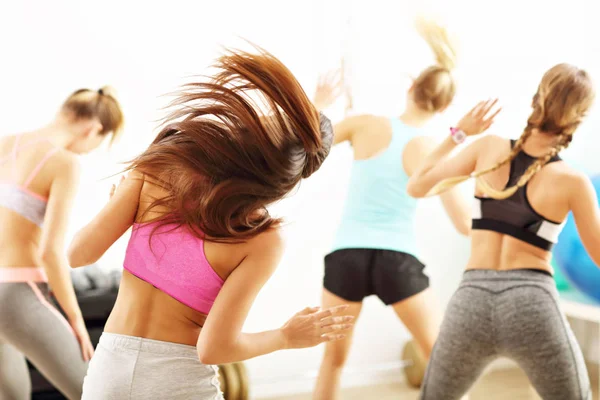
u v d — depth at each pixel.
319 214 3.66
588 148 3.89
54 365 2.10
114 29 3.34
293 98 1.31
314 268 3.65
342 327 1.39
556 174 1.97
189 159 1.29
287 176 1.31
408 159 2.66
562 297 3.47
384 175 2.65
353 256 2.63
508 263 1.99
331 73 2.80
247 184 1.28
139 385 1.26
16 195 2.13
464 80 3.92
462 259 4.08
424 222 3.96
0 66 3.17
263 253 1.31
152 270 1.33
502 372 3.94
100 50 3.32
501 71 4.01
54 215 2.11
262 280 1.30
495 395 3.46
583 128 3.92
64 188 2.15
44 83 3.24
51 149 2.17
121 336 1.30
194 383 1.31
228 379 3.08
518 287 1.94
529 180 2.01
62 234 2.12
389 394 3.54
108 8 3.32
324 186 3.67
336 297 2.65
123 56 3.35
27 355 2.11
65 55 3.27
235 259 1.31
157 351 1.29
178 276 1.31
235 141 1.29
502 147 2.10
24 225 2.13
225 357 1.25
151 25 3.39
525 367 1.95
